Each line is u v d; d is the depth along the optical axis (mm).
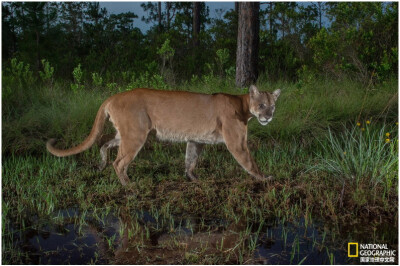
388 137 5715
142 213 4027
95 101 7297
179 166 5574
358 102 7469
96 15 19234
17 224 3727
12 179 4840
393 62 8984
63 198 4355
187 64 12555
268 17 20141
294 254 3178
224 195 4465
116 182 4832
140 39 14758
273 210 4105
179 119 4754
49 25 12852
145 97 4699
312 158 5812
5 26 15070
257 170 4887
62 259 3066
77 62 12242
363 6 10625
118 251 3223
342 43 10000
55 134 6473
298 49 13484
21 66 8875
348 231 3625
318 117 6941
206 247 3297
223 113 4809
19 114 7117
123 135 4680
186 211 4102
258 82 9117
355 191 4250
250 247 3271
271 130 6641
